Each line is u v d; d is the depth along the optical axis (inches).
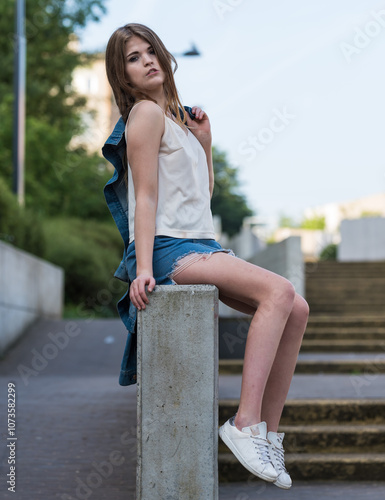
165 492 120.9
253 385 121.3
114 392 340.5
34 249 641.0
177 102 132.8
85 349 508.4
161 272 126.1
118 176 132.3
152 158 124.7
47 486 189.0
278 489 199.0
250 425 120.8
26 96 1166.3
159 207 127.3
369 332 473.4
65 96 1258.0
